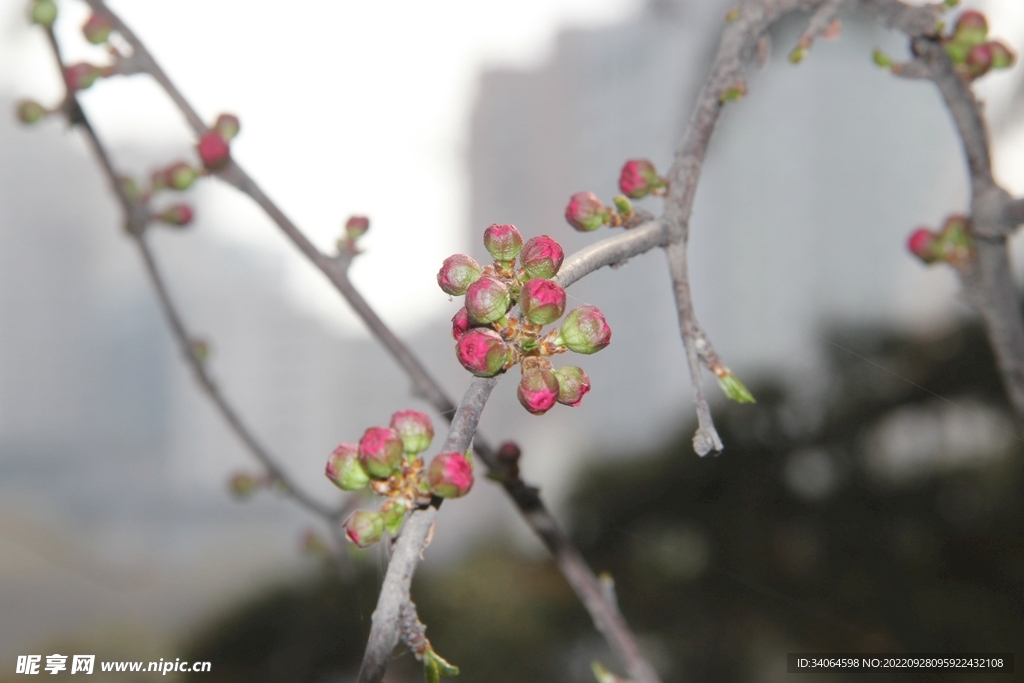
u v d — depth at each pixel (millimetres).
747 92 339
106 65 398
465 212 2273
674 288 310
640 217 333
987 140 377
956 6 364
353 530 278
